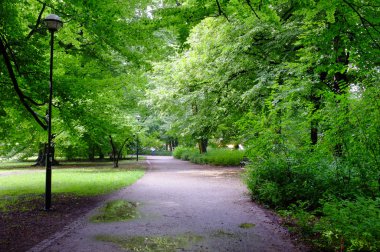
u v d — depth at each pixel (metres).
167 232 6.62
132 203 10.02
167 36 14.62
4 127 11.66
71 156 38.19
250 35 12.84
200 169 24.86
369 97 6.70
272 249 5.48
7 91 9.56
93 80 10.86
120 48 9.35
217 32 14.62
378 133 6.54
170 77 20.09
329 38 7.70
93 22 7.37
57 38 10.42
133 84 13.45
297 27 12.55
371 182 6.75
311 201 7.79
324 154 7.99
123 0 9.33
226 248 5.57
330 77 12.53
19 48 8.27
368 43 7.79
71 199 10.88
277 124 9.34
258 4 6.12
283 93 10.34
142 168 26.50
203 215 8.20
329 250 5.27
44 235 6.49
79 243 5.91
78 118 10.87
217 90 16.02
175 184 14.97
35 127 11.89
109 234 6.50
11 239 6.22
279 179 8.93
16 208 9.34
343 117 7.07
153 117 33.72
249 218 7.80
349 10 6.29
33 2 9.38
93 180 16.70
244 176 11.34
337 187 7.43
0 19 7.43
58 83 9.86
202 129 21.47
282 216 7.85
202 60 16.41
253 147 9.74
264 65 13.80
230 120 18.67
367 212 4.78
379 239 4.42
